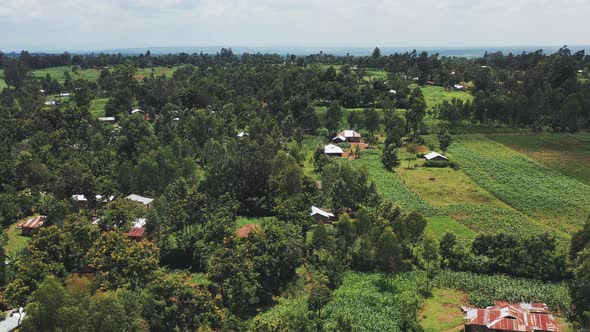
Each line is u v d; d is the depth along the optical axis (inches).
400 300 2253.9
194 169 3870.6
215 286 2327.8
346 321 1972.2
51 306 1732.3
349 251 2709.2
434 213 3376.0
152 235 2861.7
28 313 1736.0
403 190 3806.6
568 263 2464.3
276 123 5511.8
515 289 2336.4
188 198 2938.0
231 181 3503.9
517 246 2576.3
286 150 4594.0
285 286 2472.9
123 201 3065.9
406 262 2605.8
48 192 3676.2
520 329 1937.7
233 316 2112.5
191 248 2768.2
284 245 2485.2
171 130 4953.3
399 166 4552.2
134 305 1873.8
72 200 3240.7
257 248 2425.0
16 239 2967.5
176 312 1963.6
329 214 3275.1
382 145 5305.1
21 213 3326.8
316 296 2208.4
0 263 2317.9
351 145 5344.5
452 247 2657.5
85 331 1656.0
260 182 3553.2
